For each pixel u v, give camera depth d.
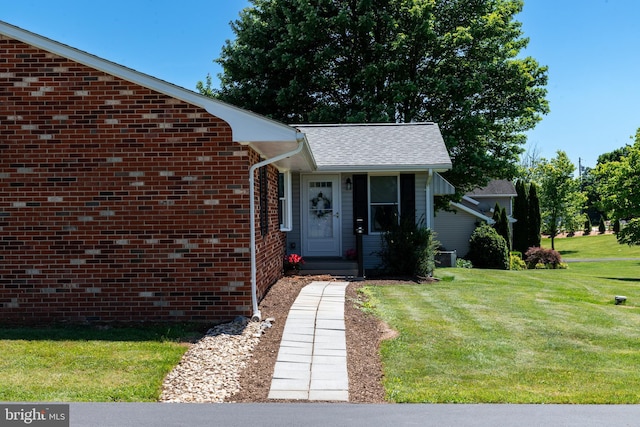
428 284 12.55
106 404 5.39
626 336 8.41
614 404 5.69
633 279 18.22
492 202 36.56
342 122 22.41
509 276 15.66
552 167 37.94
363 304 9.75
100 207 8.37
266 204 10.45
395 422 5.04
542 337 8.23
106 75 8.33
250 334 7.68
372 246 14.62
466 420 5.11
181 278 8.41
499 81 22.83
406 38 21.17
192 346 7.16
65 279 8.38
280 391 5.93
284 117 24.17
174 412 5.22
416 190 14.54
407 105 23.12
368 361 6.98
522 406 5.58
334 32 22.50
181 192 8.38
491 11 23.41
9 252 8.35
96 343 7.21
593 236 50.28
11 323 8.30
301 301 9.77
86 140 8.33
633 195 19.25
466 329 8.48
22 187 8.34
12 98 8.32
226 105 8.27
